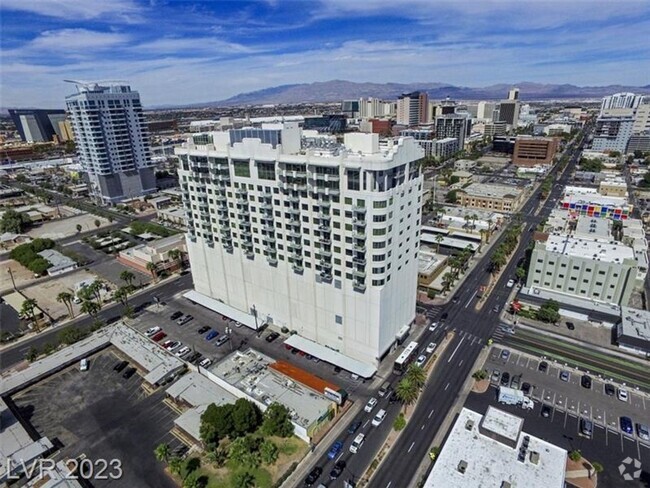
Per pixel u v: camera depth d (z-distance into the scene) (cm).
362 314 9575
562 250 13400
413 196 9706
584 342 11150
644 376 9781
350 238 9050
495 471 6481
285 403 8694
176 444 8081
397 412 8812
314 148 10594
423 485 6619
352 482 7200
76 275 16175
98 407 9162
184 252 16525
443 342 11275
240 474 7162
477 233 18788
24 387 9800
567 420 8506
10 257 17925
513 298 13512
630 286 12050
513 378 9794
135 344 11100
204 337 11694
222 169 11056
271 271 11194
